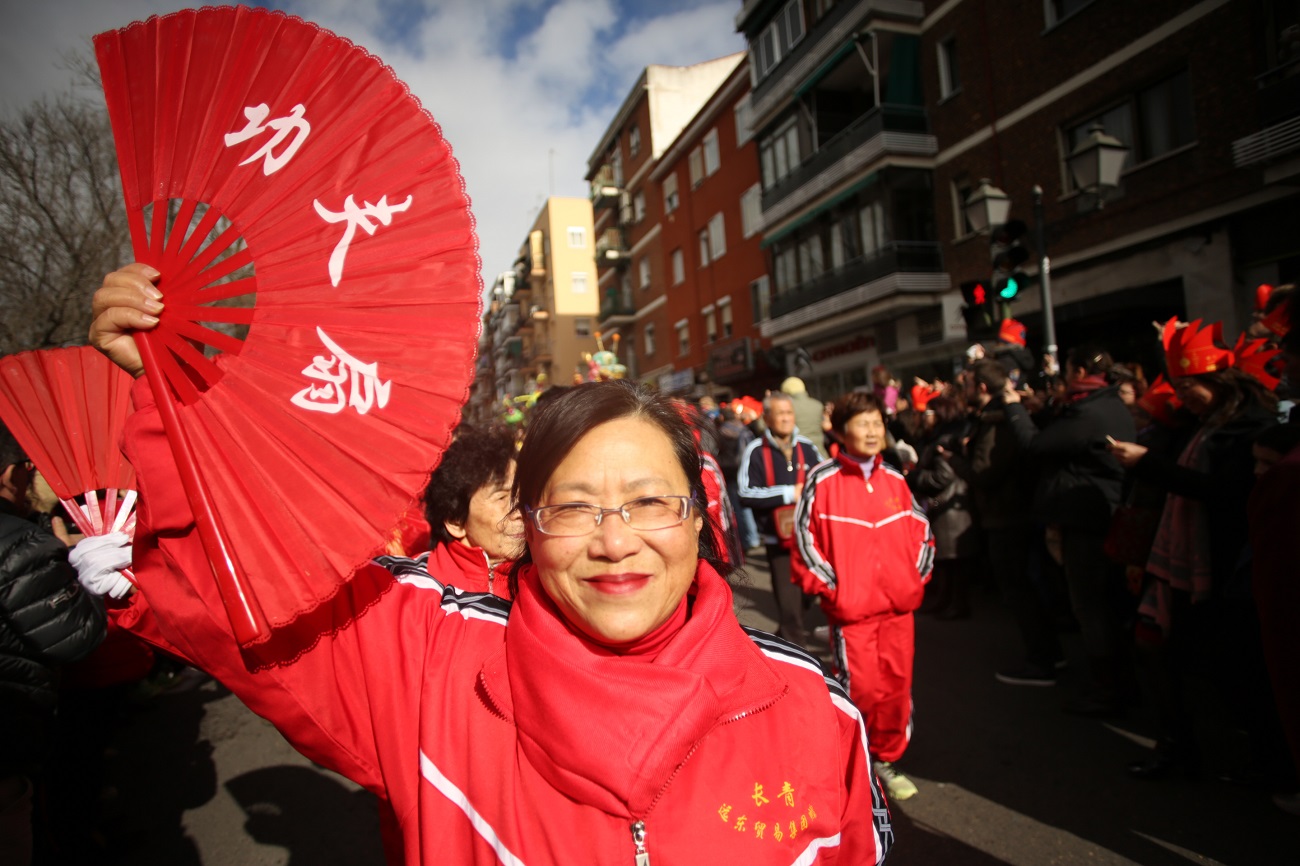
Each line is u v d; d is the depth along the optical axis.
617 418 1.14
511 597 1.33
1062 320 11.98
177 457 1.00
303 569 0.98
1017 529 4.54
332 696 1.12
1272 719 3.13
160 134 1.07
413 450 0.99
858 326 17.30
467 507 2.24
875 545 3.20
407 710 1.13
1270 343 4.07
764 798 1.10
